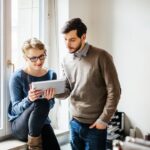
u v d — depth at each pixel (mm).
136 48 2744
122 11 2807
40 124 2082
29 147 2164
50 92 1975
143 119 2734
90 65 1952
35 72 2309
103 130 1975
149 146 1077
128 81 2811
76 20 1947
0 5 2309
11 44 2396
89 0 2959
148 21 2662
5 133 2371
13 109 2240
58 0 2779
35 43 2168
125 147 1098
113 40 2879
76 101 2051
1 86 2348
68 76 2094
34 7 2691
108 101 1927
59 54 2801
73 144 2141
